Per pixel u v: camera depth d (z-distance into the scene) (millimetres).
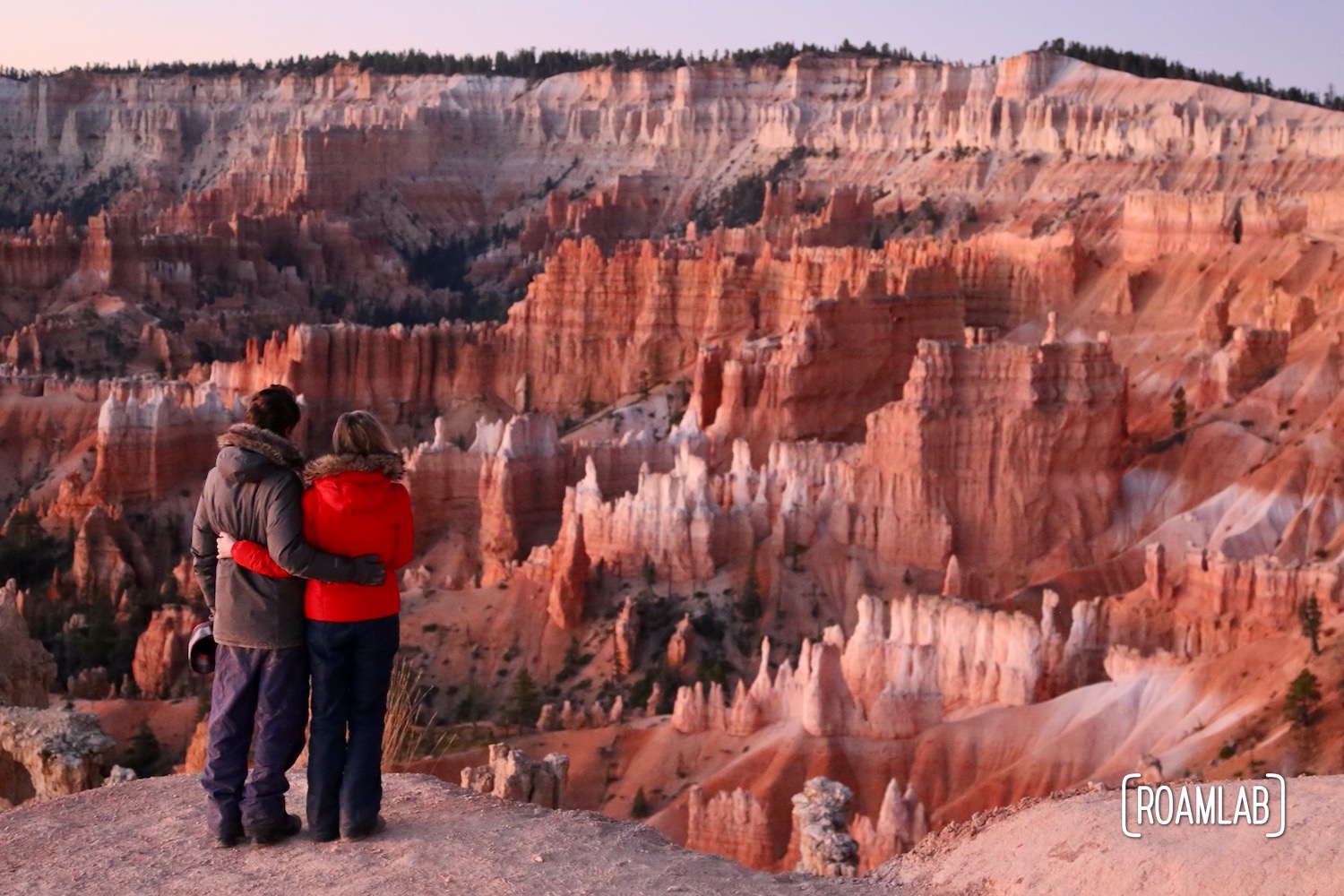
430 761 47875
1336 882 12344
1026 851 14266
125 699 68062
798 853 43188
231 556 15445
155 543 107750
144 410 112062
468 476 100688
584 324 139375
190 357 180125
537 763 31656
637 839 15352
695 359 133875
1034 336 132500
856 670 58438
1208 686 51031
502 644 74875
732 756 54125
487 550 96562
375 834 15492
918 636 61562
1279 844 13023
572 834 15414
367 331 136125
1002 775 50781
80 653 82188
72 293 196250
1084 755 50344
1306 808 13586
